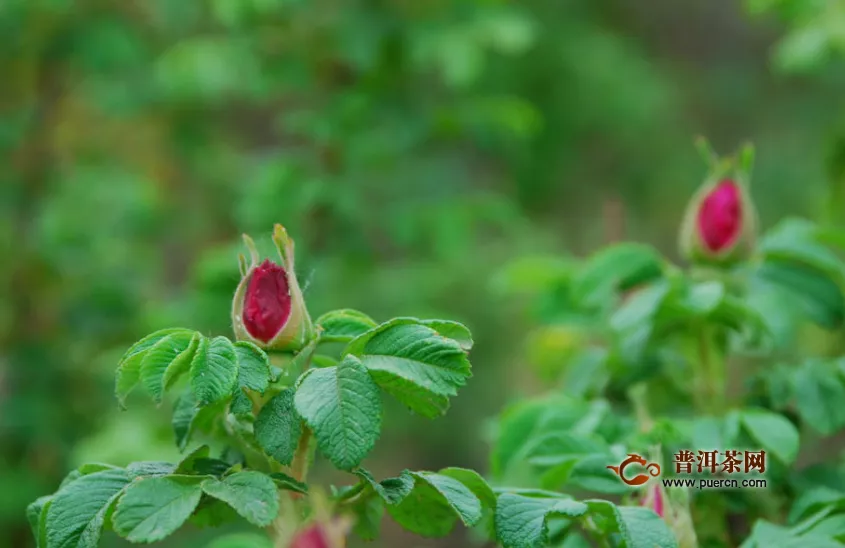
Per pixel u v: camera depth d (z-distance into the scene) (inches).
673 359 35.1
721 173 34.4
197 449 29.1
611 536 31.5
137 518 28.0
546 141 94.7
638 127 98.7
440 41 55.2
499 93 91.5
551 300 37.0
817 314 34.3
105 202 62.6
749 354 35.8
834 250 42.5
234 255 49.9
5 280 59.2
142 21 66.2
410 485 29.1
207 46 58.4
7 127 58.7
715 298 33.1
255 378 28.6
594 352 36.1
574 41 97.1
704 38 115.6
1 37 58.7
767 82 113.1
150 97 61.9
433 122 57.4
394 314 57.0
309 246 54.2
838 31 41.9
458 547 71.3
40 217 60.2
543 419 34.2
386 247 65.9
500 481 34.9
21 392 55.6
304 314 29.3
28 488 52.2
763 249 34.8
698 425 33.1
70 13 59.8
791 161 104.8
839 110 105.4
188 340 28.9
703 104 112.5
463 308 70.6
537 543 29.2
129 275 60.9
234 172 70.8
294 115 55.7
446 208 57.4
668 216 102.1
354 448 28.1
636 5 113.1
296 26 57.1
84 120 69.8
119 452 48.1
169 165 73.9
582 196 100.3
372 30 54.7
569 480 32.1
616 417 34.5
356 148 55.2
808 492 32.5
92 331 56.7
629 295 35.8
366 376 28.5
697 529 33.4
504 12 59.7
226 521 30.2
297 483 28.9
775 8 46.0
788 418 34.9
